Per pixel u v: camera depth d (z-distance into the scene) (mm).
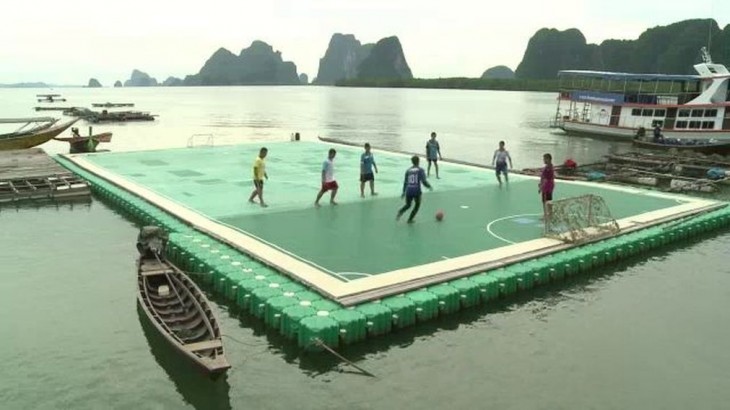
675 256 16828
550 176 16750
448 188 22641
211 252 14227
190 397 9125
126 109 105688
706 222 19000
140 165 27734
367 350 10656
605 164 33469
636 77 46812
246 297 11922
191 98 178000
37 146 35719
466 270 13141
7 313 12023
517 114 98562
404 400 9102
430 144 24781
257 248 14320
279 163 28344
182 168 26812
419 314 11523
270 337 11141
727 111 42094
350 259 13641
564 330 11688
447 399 9133
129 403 8922
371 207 18984
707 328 11820
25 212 20656
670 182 28984
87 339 10938
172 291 12000
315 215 17828
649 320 12219
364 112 101625
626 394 9320
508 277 13039
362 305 11266
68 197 22406
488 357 10508
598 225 16688
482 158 40906
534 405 9000
